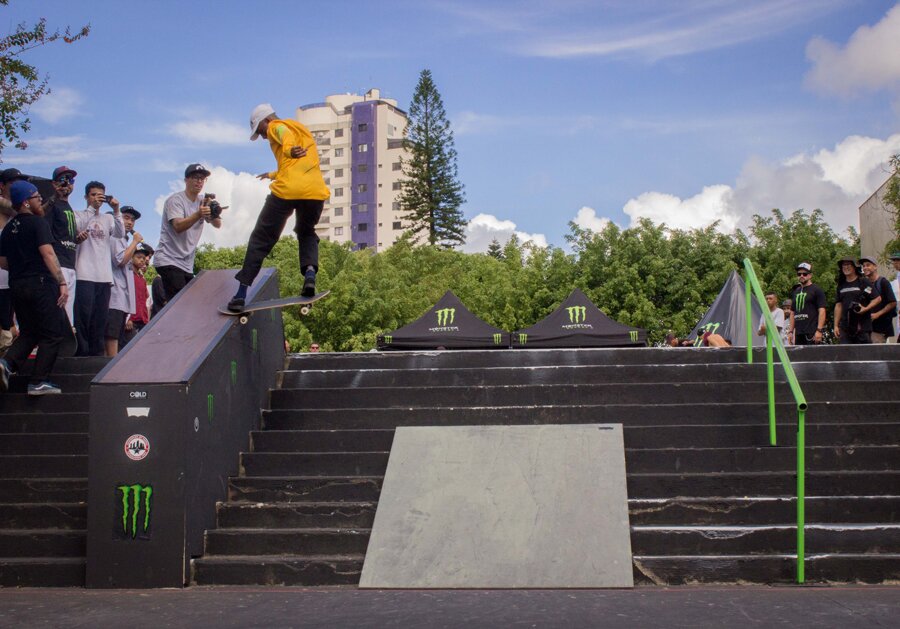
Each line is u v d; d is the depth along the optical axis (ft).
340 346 124.36
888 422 26.99
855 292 42.24
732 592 19.81
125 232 38.29
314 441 27.40
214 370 24.57
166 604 19.74
